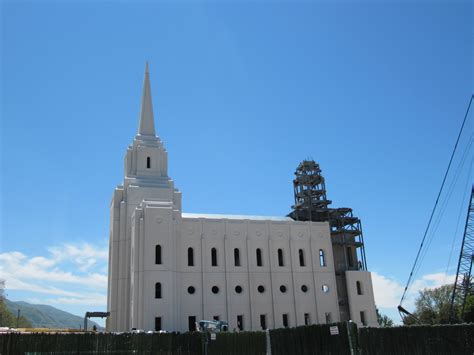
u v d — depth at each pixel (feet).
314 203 319.27
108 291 269.23
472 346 131.54
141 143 285.02
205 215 289.33
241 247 269.44
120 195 267.80
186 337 165.68
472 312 300.81
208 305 251.80
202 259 257.75
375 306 287.89
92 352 156.87
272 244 276.82
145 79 305.12
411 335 135.33
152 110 299.38
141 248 234.58
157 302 227.81
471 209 273.95
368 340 133.69
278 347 154.71
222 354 163.63
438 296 440.86
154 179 276.41
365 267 301.84
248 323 256.73
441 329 135.33
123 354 159.43
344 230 307.99
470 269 273.33
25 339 150.41
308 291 276.62
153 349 162.50
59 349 153.48
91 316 243.81
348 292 285.64
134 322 226.58
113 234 259.80
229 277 260.62
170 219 242.58
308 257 282.97
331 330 137.69
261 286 268.00
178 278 245.65
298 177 332.80
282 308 266.98
